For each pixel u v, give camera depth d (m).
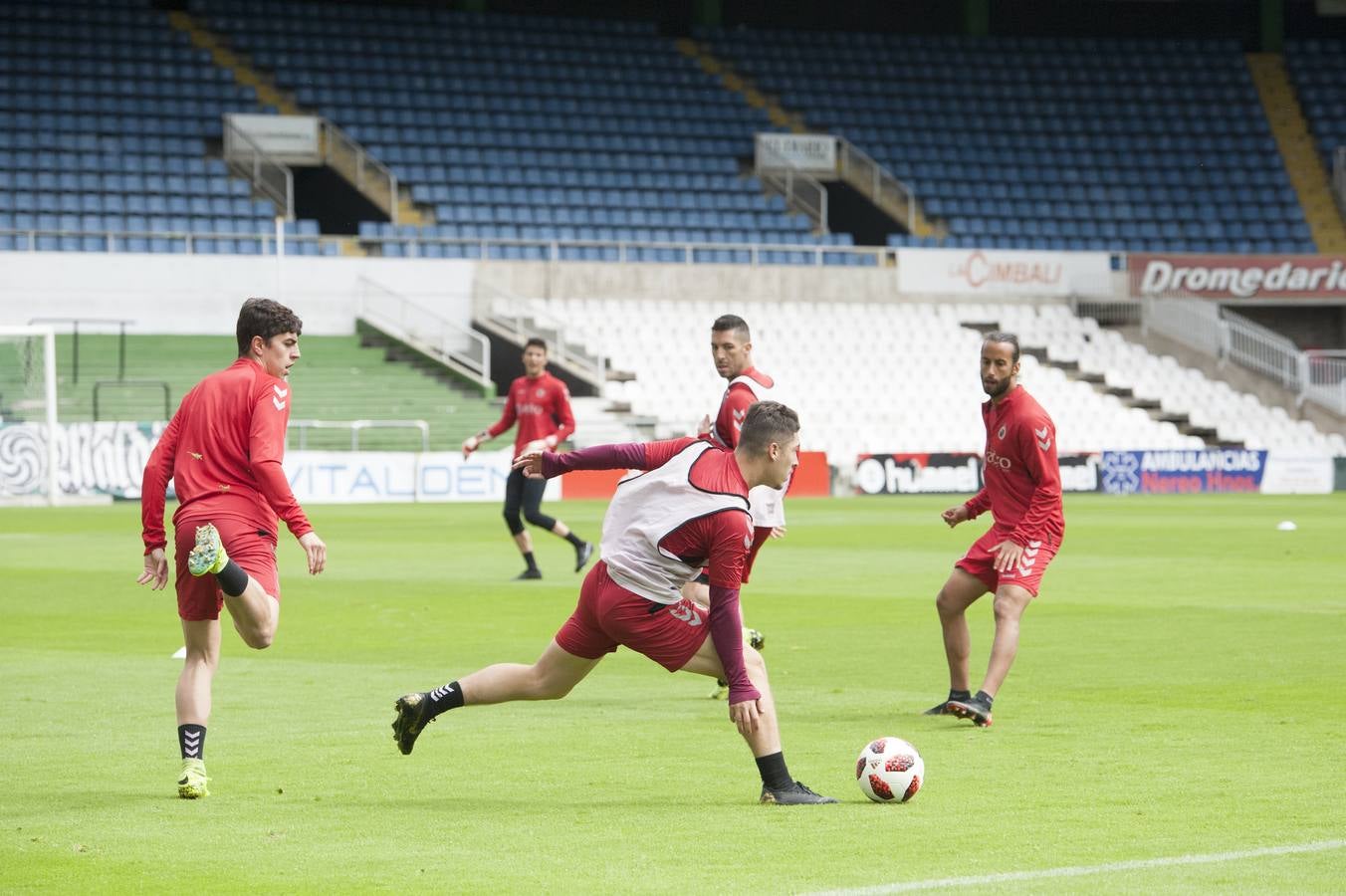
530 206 87.31
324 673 21.31
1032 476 17.80
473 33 95.62
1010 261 89.38
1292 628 25.59
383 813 13.17
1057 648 23.41
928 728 17.17
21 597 30.95
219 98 85.81
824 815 12.98
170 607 29.36
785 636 25.09
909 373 84.94
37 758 15.64
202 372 73.44
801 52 101.62
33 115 81.56
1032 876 10.95
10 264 73.56
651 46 99.12
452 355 78.81
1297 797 13.50
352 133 87.38
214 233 76.38
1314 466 81.94
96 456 66.19
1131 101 102.94
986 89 101.75
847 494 76.06
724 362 19.97
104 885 10.99
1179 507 64.75
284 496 13.98
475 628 26.20
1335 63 106.62
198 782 13.73
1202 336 89.94
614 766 15.16
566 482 72.38
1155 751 15.69
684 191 90.81
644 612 13.53
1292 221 97.88
